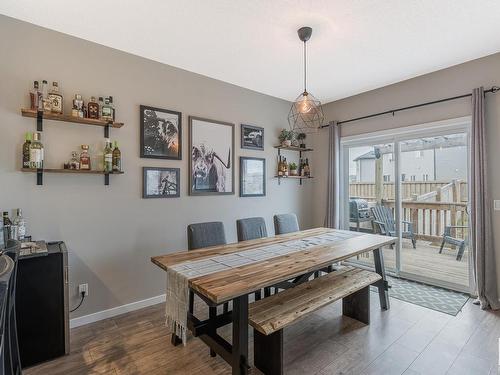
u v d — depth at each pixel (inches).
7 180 87.0
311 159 186.7
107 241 106.4
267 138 162.6
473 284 122.8
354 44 104.4
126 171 110.7
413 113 141.3
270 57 115.1
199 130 131.9
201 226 104.4
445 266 134.9
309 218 186.7
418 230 144.9
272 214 165.0
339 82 143.3
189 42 103.3
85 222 101.6
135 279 113.1
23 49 89.8
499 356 79.9
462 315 105.0
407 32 96.4
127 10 84.4
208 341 75.4
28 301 76.5
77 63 99.5
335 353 81.6
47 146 93.7
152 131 117.0
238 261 79.4
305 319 101.7
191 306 100.3
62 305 81.4
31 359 76.9
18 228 84.9
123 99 109.9
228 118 143.9
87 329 97.2
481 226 114.7
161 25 92.3
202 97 133.5
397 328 95.4
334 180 170.4
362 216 168.9
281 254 86.8
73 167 95.7
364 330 94.2
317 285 90.7
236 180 147.5
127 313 109.7
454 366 75.5
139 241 114.2
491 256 113.1
